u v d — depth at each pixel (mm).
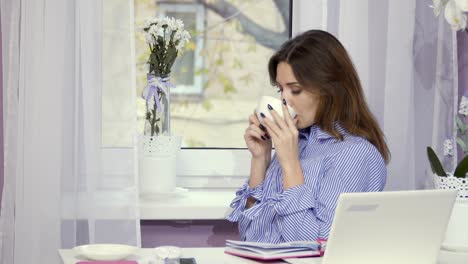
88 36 2447
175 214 2459
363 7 2646
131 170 2475
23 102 2430
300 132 2336
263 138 2309
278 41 2848
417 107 2723
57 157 2447
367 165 2146
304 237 2051
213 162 2814
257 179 2342
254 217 2170
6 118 2461
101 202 2473
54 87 2438
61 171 2477
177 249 1827
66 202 2484
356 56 2646
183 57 2795
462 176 2111
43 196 2443
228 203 2504
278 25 2846
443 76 2680
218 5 2811
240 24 2826
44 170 2441
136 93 2633
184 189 2689
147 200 2555
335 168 2127
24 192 2432
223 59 2822
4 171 2463
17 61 2447
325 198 2096
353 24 2639
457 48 2734
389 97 2662
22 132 2430
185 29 2795
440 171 2188
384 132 2676
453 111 2672
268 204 2133
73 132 2488
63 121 2480
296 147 2127
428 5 2695
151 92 2527
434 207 1639
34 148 2434
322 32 2242
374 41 2689
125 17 2479
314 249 1783
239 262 1757
